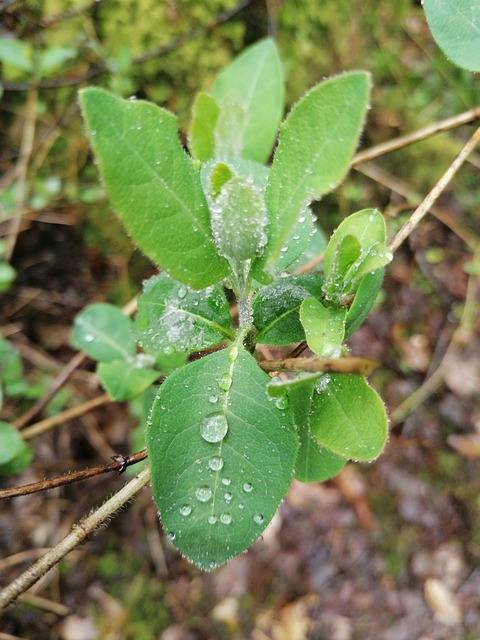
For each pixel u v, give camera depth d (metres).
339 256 0.10
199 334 0.11
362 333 0.39
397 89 0.38
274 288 0.11
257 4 0.30
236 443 0.10
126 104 0.08
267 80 0.16
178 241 0.09
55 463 0.31
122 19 0.28
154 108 0.08
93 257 0.34
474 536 0.36
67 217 0.33
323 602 0.33
